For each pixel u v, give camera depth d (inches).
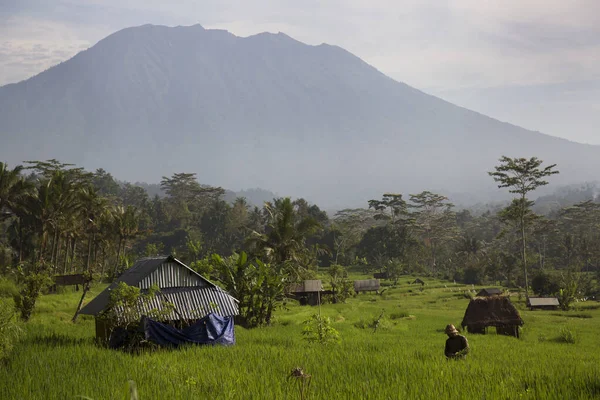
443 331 1523.1
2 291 1608.0
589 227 6791.3
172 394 431.5
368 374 526.6
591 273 5177.2
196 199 7849.4
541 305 3174.2
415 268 5831.7
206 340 843.4
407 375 512.1
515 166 4183.1
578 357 848.9
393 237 5984.3
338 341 954.7
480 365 609.6
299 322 1595.7
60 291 2329.0
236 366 593.9
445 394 414.6
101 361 614.9
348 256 6043.3
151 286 869.2
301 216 6643.7
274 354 701.9
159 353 741.3
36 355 641.0
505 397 402.9
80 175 4544.8
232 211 6560.0
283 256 2338.8
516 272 4724.4
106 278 3147.1
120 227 3612.2
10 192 3107.8
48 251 3454.7
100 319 836.0
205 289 916.0
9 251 3324.3
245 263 1540.4
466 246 5876.0
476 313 1545.3
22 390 458.0
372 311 2361.0
